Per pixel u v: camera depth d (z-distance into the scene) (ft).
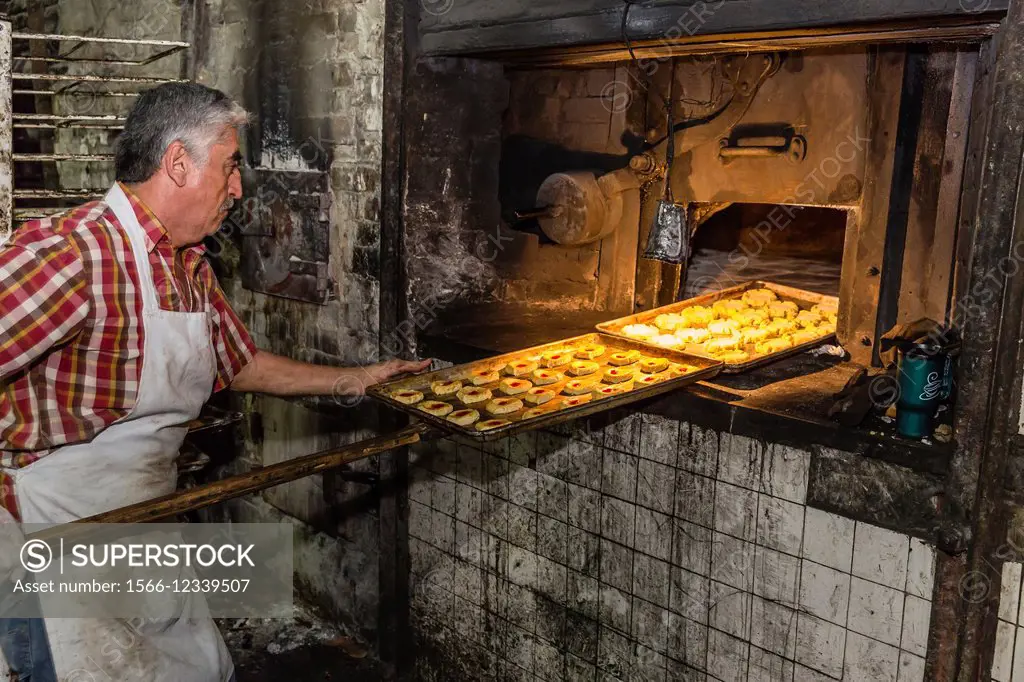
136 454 6.34
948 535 5.63
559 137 10.26
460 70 9.50
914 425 5.88
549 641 8.46
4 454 5.99
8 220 8.26
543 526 8.31
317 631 10.96
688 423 7.06
